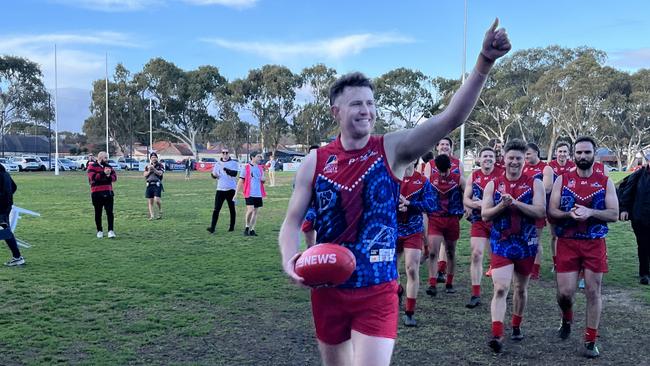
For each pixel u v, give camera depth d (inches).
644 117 2324.1
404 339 226.1
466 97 106.2
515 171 216.1
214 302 274.8
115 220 629.6
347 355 123.9
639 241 325.4
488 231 277.6
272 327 236.4
